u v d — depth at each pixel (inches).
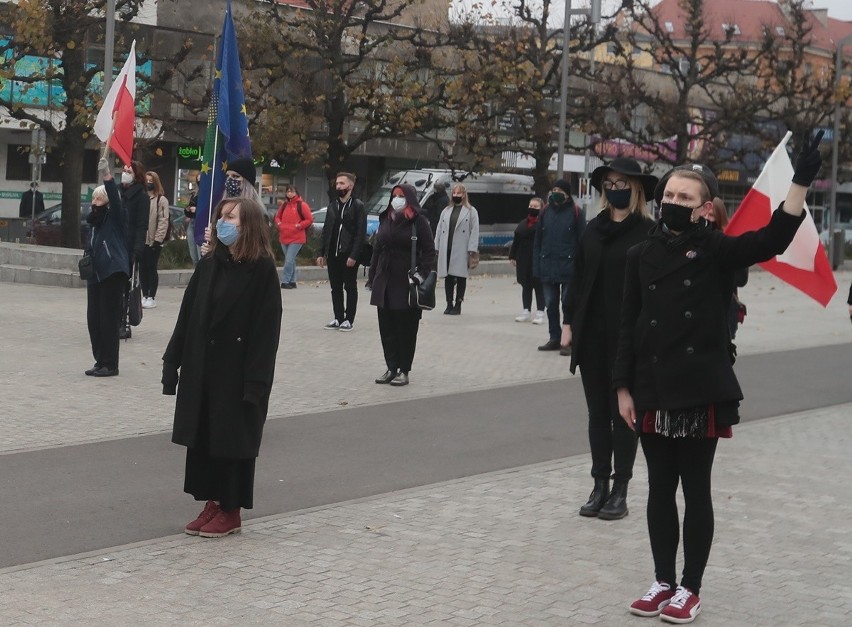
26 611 216.7
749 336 742.5
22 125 1149.1
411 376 521.3
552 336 615.5
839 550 278.8
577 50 1487.5
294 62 1346.0
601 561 263.3
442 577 247.4
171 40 1742.1
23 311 680.4
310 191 2095.2
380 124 1304.1
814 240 368.5
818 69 2043.6
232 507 271.4
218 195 486.9
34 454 346.6
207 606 223.6
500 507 308.7
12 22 1082.7
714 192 227.6
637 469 361.4
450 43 1349.7
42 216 1374.3
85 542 264.5
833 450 399.9
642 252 226.4
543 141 1435.8
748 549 277.4
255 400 263.0
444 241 778.2
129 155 492.4
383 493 320.5
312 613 221.6
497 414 442.3
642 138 1653.5
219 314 265.0
